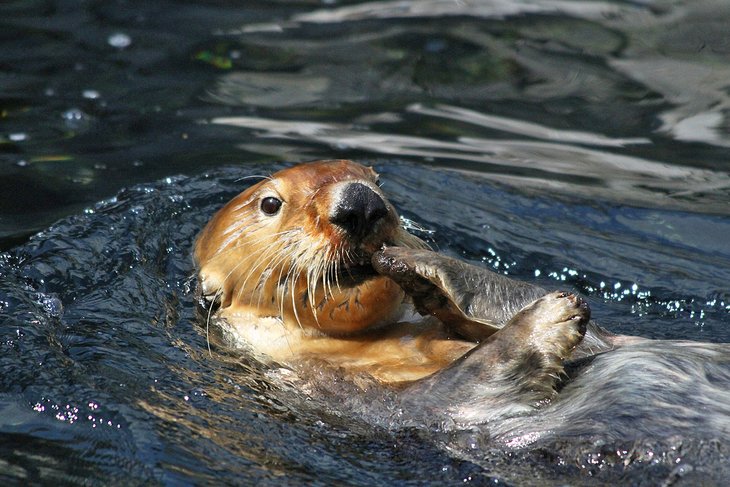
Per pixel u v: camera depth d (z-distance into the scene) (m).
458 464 10.25
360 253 11.62
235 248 12.97
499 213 16.97
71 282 14.33
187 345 12.89
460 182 17.88
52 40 23.41
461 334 12.09
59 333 12.91
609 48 23.66
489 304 11.30
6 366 11.94
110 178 17.80
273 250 12.27
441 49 23.59
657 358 10.92
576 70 22.66
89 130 19.69
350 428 11.02
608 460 9.81
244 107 20.88
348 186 11.72
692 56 23.17
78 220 16.05
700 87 21.78
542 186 17.94
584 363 11.36
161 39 23.77
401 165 18.27
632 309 14.59
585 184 18.06
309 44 23.83
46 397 11.31
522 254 15.86
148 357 12.46
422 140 19.70
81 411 11.05
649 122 20.42
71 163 18.33
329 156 18.84
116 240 15.57
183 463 10.18
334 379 11.59
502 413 10.44
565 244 16.12
